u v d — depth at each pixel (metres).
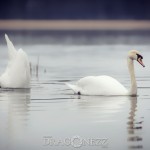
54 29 100.94
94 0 122.12
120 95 23.86
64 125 18.28
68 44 60.09
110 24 115.62
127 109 20.83
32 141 16.58
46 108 21.08
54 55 45.66
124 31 90.62
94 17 121.06
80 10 121.25
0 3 117.38
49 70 34.47
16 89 26.11
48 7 119.81
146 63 37.78
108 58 42.22
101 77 24.53
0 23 112.81
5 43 60.22
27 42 62.47
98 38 70.25
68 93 24.73
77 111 20.47
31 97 23.62
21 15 118.25
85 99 23.09
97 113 20.11
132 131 17.52
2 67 35.47
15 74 26.34
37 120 18.98
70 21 120.00
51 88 26.27
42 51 50.12
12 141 16.58
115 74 31.98
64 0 121.50
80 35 78.38
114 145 16.16
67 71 33.72
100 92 24.03
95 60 41.03
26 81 26.23
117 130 17.64
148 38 68.50
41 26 111.00
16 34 79.50
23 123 18.58
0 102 22.45
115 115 19.78
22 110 20.72
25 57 26.30
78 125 18.28
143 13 120.56
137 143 16.28
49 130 17.67
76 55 45.59
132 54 24.22
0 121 18.88
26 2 118.94
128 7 121.19
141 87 26.48
